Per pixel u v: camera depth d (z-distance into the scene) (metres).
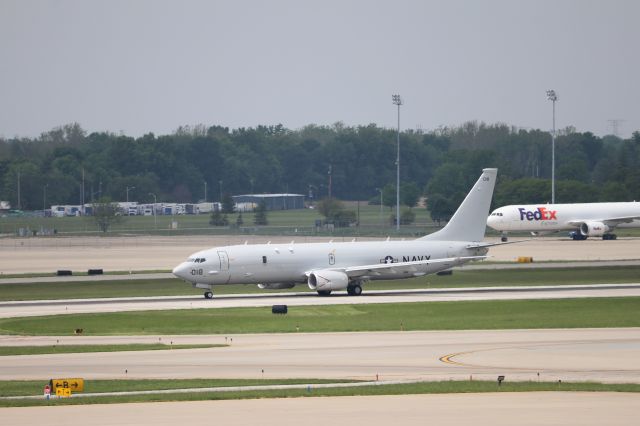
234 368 187.12
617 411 141.50
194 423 135.62
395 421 135.50
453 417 137.88
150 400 154.00
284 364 191.38
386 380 171.62
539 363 190.25
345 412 142.25
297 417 139.00
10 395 161.62
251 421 136.50
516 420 135.50
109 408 147.50
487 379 171.50
